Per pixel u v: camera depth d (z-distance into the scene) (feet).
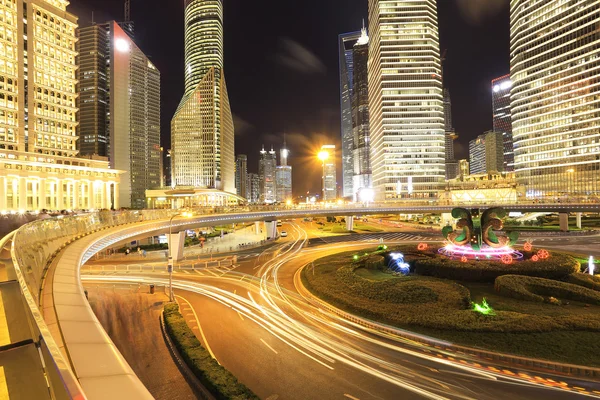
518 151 591.78
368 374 69.26
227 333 92.38
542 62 557.74
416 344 82.79
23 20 415.85
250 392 59.41
